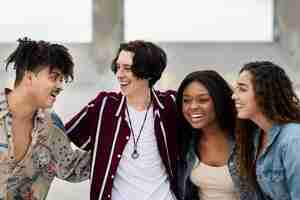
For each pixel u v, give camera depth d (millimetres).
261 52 6262
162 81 6102
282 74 1983
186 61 6270
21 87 1878
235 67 6203
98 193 2191
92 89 6043
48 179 2105
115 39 6168
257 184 2111
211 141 2326
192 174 2324
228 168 2240
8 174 1886
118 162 2176
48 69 1857
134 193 2174
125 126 2203
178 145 2314
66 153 2135
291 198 1902
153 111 2256
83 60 6156
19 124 1933
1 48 5945
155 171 2219
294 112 1953
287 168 1888
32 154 1981
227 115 2275
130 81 2189
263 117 1982
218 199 2285
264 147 2045
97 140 2223
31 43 1896
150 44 2221
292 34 6160
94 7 6156
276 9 6258
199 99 2240
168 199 2223
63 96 5949
